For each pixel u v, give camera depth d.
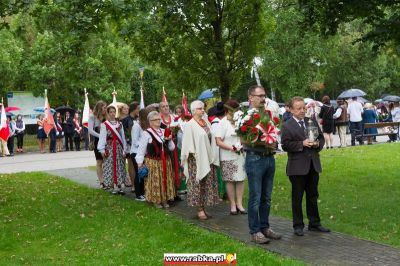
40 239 7.48
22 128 25.72
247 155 6.82
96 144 11.70
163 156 9.39
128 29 10.40
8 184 13.09
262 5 12.33
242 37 12.44
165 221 8.16
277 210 8.80
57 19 10.36
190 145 8.23
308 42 34.59
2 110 23.25
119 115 11.21
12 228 8.13
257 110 6.80
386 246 6.53
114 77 33.81
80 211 9.26
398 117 22.42
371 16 10.17
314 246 6.62
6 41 30.30
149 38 12.20
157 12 11.24
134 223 8.12
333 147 19.06
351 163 13.75
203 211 8.48
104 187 11.70
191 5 11.32
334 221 7.89
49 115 24.39
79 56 11.64
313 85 44.50
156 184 9.35
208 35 12.18
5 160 21.67
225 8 12.06
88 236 7.51
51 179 13.79
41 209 9.59
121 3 9.14
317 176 7.32
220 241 6.87
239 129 6.71
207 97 17.42
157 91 42.94
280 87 37.81
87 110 24.94
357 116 19.92
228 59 12.66
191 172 8.41
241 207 8.84
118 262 6.14
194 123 8.29
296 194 7.19
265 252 6.32
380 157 14.82
